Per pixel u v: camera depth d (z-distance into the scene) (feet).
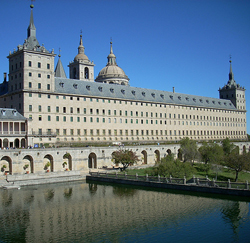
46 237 156.04
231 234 160.25
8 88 380.37
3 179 276.21
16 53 360.48
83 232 162.40
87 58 560.61
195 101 577.84
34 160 303.68
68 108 384.68
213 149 382.83
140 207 205.36
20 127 328.49
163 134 503.61
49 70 369.30
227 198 225.15
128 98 456.86
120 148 374.43
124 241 151.64
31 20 373.20
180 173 279.49
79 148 337.93
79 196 236.22
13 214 191.52
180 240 153.28
